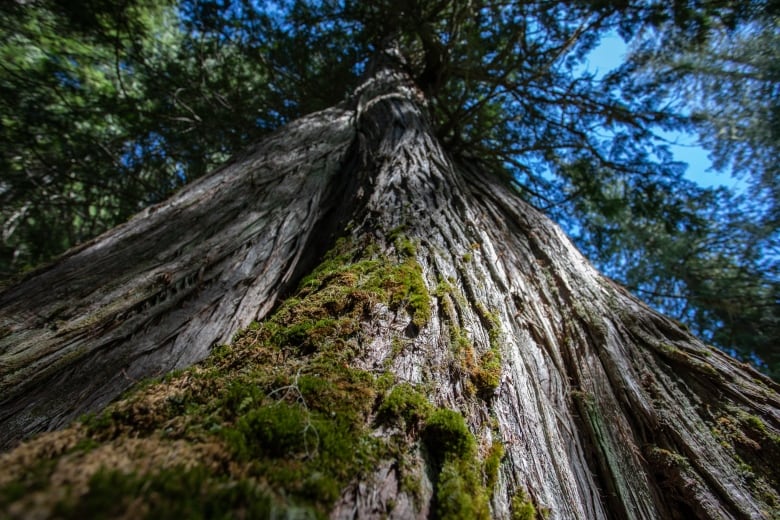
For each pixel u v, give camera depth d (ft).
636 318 6.93
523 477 3.81
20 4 15.08
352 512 2.60
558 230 9.85
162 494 2.04
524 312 6.83
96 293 5.32
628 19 18.02
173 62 20.80
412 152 10.71
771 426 4.86
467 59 20.03
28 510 1.70
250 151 10.77
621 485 4.77
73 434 2.66
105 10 16.34
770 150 21.66
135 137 19.20
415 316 4.94
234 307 5.78
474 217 8.67
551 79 20.43
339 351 4.08
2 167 15.31
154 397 3.28
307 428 2.96
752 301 19.01
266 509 2.22
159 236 6.76
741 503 4.22
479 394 4.39
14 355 4.30
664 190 20.22
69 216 18.62
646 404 5.46
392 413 3.51
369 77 18.90
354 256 6.46
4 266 16.31
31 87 15.28
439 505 2.91
